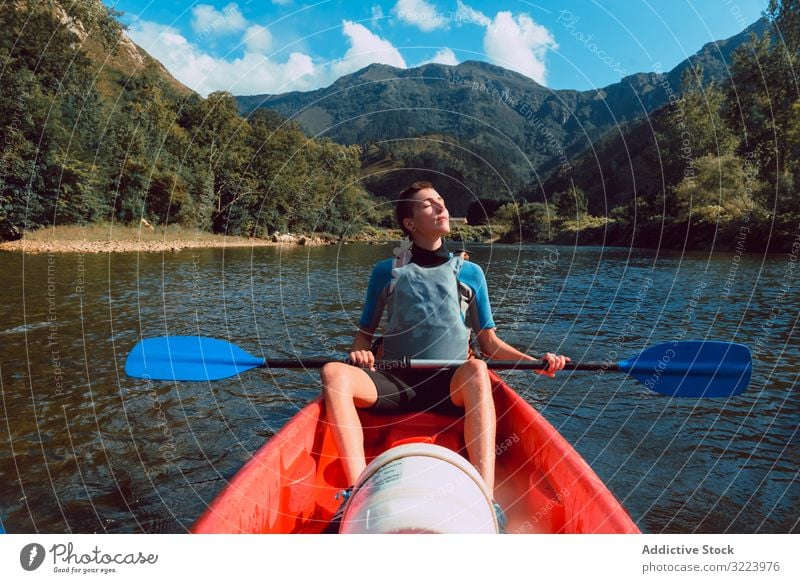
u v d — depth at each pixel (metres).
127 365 2.79
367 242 34.56
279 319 7.45
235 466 3.14
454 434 2.39
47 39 27.41
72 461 3.16
